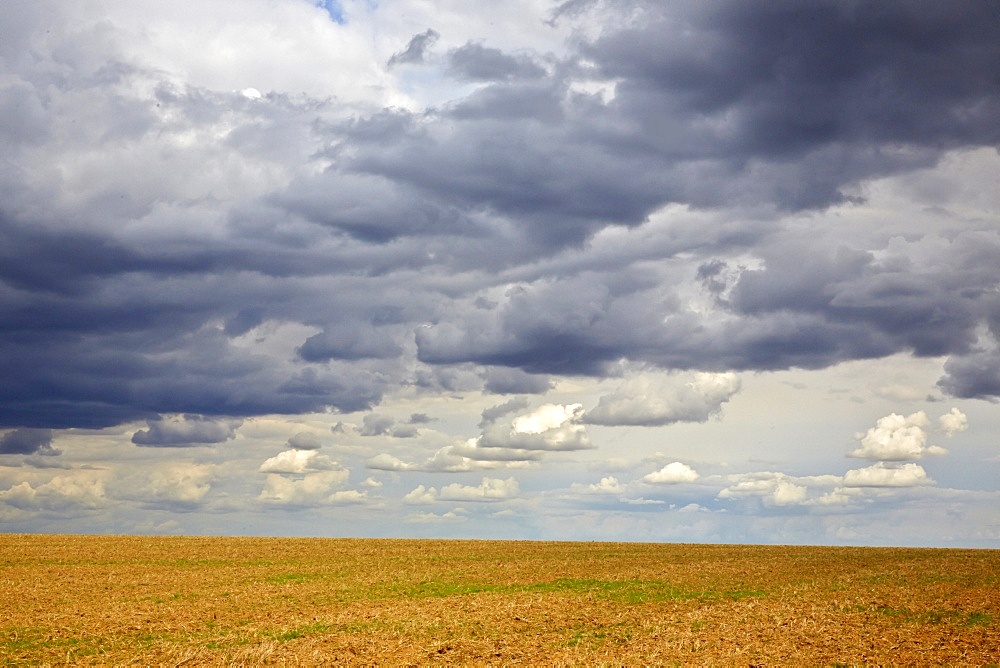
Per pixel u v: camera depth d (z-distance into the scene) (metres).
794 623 34.06
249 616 37.22
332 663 27.66
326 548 79.88
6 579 50.50
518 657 28.70
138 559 65.12
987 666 26.47
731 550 83.50
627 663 27.30
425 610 38.75
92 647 30.50
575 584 50.56
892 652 28.42
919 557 71.69
